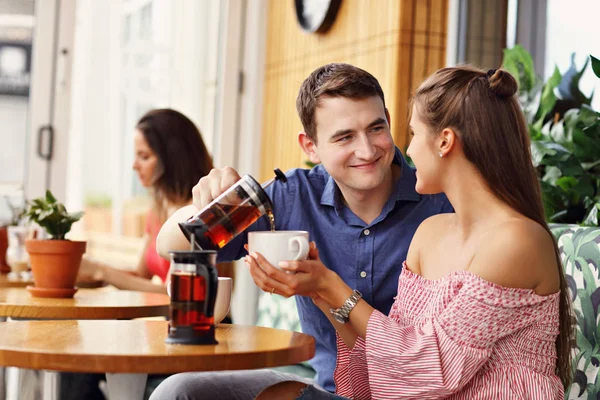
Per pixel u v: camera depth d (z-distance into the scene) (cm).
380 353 146
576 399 170
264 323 325
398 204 185
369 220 184
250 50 432
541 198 151
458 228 155
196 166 308
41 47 389
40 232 258
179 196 305
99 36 400
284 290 146
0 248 276
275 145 413
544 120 255
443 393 142
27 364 123
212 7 430
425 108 153
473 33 305
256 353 128
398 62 311
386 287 183
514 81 151
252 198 145
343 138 171
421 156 153
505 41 307
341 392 167
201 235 142
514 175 148
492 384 143
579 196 228
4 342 132
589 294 171
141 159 306
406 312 158
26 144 389
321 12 368
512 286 141
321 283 150
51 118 390
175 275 134
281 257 145
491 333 141
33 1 388
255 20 430
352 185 173
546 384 142
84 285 269
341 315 152
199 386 174
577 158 223
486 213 149
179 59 422
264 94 429
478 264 143
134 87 409
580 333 171
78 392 283
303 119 179
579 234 179
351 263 184
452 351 141
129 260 403
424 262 161
